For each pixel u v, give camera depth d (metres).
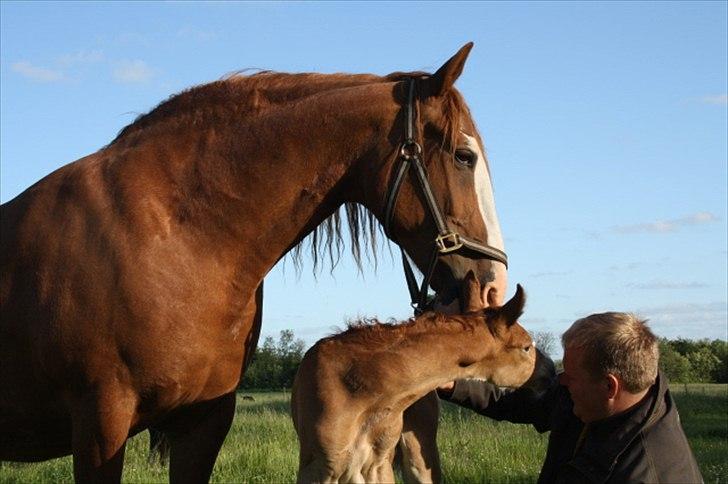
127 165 4.33
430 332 4.52
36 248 4.20
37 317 4.12
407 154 4.27
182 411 4.33
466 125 4.34
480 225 4.30
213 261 4.22
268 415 15.72
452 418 13.76
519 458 9.95
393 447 4.62
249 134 4.33
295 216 4.32
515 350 4.61
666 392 3.28
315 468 4.51
